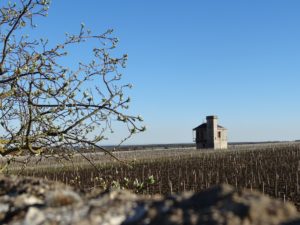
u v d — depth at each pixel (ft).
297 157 146.41
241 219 8.98
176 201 10.41
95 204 10.86
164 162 156.97
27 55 29.04
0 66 29.04
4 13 29.55
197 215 9.32
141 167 139.33
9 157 29.27
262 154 172.04
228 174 110.73
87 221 10.00
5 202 11.91
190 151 254.88
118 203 10.89
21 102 28.04
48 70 28.73
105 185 28.66
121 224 9.99
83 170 128.77
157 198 11.58
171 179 105.91
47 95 28.30
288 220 9.02
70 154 29.48
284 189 82.38
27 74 28.02
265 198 9.86
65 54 29.86
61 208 10.71
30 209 10.68
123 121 28.53
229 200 9.66
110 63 29.27
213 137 276.41
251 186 85.66
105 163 145.18
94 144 29.04
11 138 28.27
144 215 10.00
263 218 9.04
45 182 13.52
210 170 121.08
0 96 27.91
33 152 28.22
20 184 13.23
